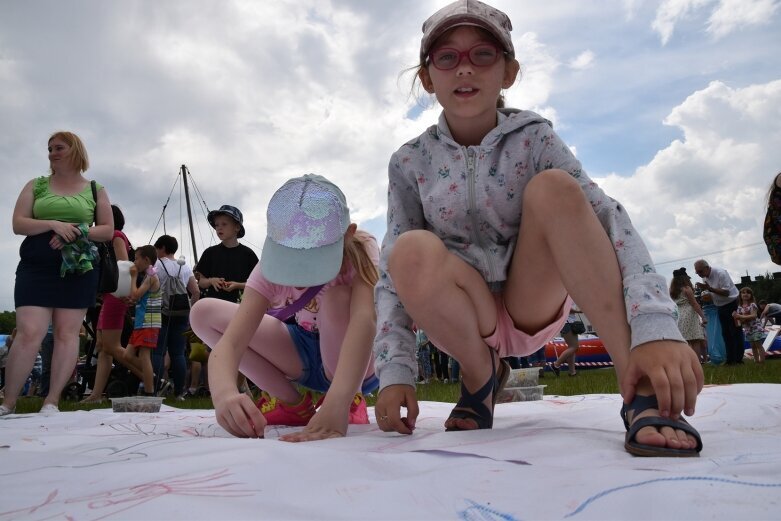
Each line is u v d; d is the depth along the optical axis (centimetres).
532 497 87
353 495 90
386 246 184
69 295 360
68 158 379
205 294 538
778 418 179
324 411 175
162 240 586
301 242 192
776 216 261
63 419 273
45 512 87
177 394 590
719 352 972
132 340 539
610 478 92
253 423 169
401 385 169
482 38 169
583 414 204
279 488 94
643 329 130
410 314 168
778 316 1622
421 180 183
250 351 223
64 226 356
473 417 179
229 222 543
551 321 182
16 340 350
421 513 82
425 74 191
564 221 142
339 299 212
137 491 94
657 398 123
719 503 78
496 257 178
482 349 177
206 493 91
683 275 926
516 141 172
